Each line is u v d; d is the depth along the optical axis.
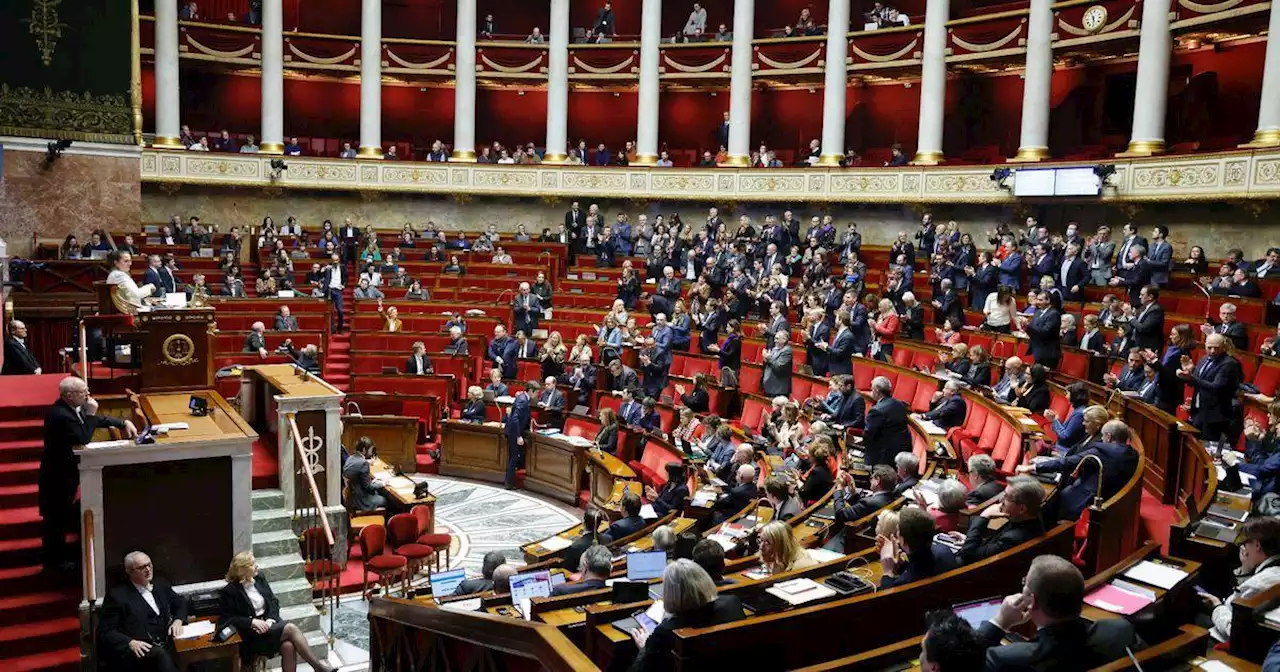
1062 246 18.75
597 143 33.97
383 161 30.41
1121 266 17.62
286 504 11.98
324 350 21.84
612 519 12.84
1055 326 13.40
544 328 22.58
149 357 12.78
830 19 27.69
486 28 32.25
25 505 10.55
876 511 8.68
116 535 9.95
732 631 5.31
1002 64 26.45
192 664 9.32
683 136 33.28
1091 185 21.75
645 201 30.05
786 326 17.41
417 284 24.27
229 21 30.86
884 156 29.33
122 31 20.20
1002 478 10.06
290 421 11.93
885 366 15.80
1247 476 8.22
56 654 9.46
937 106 25.92
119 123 20.31
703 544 7.01
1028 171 22.95
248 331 21.64
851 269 20.55
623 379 18.55
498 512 16.30
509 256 26.75
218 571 10.42
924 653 4.27
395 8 34.28
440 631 6.25
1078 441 9.72
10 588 9.71
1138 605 5.66
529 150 31.00
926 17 26.02
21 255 19.31
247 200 30.06
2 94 19.03
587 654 6.05
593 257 26.86
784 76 29.20
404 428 18.61
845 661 5.14
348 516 12.58
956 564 6.61
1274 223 19.30
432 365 20.88
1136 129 21.89
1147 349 12.49
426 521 13.09
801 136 31.72
